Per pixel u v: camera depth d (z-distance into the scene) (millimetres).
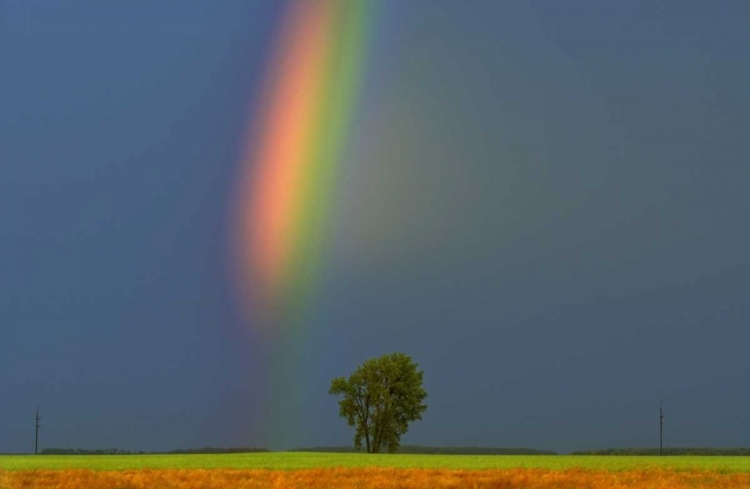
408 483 46188
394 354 139500
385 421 136500
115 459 77000
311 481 47562
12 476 49438
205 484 46000
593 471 55094
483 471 54656
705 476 50875
